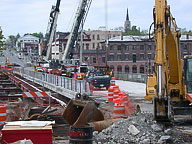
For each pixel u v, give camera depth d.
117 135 12.08
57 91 31.02
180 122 16.11
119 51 104.88
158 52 13.07
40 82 40.84
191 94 15.55
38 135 8.66
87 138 9.20
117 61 105.00
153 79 17.30
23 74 58.97
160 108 12.76
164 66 13.01
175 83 16.16
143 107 21.66
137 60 103.56
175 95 16.22
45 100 28.91
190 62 15.80
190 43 98.31
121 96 18.78
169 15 14.16
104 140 11.85
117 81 56.56
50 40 59.56
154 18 14.39
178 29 15.55
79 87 24.11
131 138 11.80
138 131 12.08
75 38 54.00
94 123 13.32
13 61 165.25
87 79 37.06
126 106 18.11
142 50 103.25
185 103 16.23
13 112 16.27
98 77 36.84
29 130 8.64
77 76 40.62
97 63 110.75
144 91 35.09
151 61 102.44
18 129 8.62
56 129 13.44
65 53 54.81
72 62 54.78
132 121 13.04
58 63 54.06
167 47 15.42
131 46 103.88
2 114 12.41
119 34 140.88
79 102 9.14
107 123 13.78
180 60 15.86
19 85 50.09
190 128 14.38
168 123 13.00
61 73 45.91
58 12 57.16
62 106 23.17
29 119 14.70
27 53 176.00
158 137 11.88
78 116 9.34
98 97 27.89
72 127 9.23
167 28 14.45
